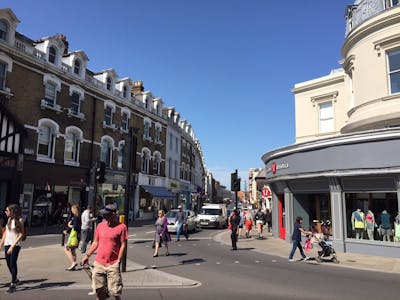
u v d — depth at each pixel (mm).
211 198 101062
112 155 32125
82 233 12938
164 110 47281
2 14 22203
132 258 12797
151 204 39375
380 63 15656
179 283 8445
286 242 18578
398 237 13430
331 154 15281
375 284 8875
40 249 13734
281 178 18359
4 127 21891
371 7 16703
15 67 23047
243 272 10359
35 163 24000
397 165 13273
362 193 14680
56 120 26094
